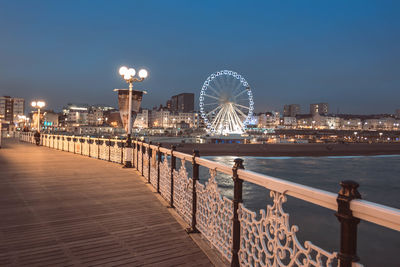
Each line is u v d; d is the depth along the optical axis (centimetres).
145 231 405
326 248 954
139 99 1125
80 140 1574
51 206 530
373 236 1085
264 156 5841
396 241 1036
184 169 451
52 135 2067
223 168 290
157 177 643
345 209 141
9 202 555
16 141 3041
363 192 2200
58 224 433
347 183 142
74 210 505
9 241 368
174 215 471
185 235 390
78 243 364
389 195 2089
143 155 859
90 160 1267
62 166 1062
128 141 1041
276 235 202
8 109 11700
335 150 6438
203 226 368
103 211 500
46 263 310
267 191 1784
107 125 12875
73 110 14175
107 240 373
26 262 312
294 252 182
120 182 757
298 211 1377
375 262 880
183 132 12644
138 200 573
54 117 13700
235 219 265
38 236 386
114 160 1202
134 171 948
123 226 425
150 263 311
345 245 142
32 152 1659
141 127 13500
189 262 313
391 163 4562
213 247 342
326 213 1341
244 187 1892
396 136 15350
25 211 498
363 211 133
